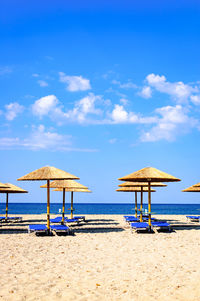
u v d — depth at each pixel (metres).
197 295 4.55
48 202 11.73
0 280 5.33
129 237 10.88
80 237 10.91
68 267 6.32
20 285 5.07
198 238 10.58
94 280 5.39
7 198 17.83
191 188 16.03
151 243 9.48
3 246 8.85
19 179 11.31
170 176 12.25
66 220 15.26
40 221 17.84
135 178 11.86
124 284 5.14
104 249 8.47
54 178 11.05
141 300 4.39
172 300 4.37
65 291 4.80
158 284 5.11
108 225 15.34
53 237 10.94
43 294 4.66
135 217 18.45
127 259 7.11
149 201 12.51
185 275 5.62
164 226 12.41
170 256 7.43
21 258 7.19
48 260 7.00
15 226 14.82
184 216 23.73
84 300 4.42
